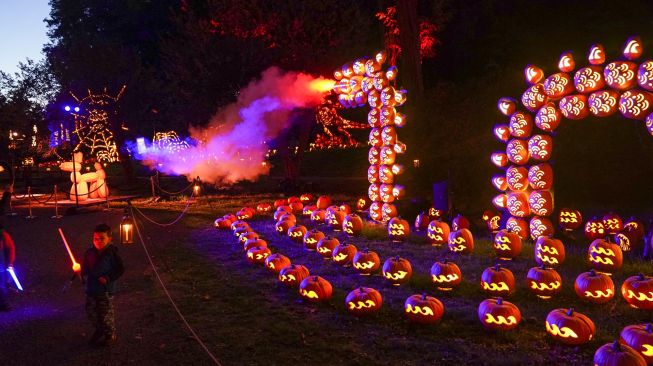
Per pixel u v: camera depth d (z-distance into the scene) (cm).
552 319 754
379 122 1725
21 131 3856
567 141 1894
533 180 1339
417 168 2114
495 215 1653
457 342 764
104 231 774
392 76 1636
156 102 3644
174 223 1931
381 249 1423
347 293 1017
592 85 1105
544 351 729
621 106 1037
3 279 942
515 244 1255
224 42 2905
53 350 756
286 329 824
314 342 770
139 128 3612
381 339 784
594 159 1884
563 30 3856
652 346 668
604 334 777
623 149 1852
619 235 1339
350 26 2928
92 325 855
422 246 1458
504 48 3988
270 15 2864
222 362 703
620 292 980
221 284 1103
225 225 1792
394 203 1975
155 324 855
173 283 1114
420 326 833
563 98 1177
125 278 1159
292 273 1067
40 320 886
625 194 1845
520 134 1366
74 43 3653
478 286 1049
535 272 982
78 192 2719
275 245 1518
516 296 984
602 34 3675
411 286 1070
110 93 3516
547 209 1327
